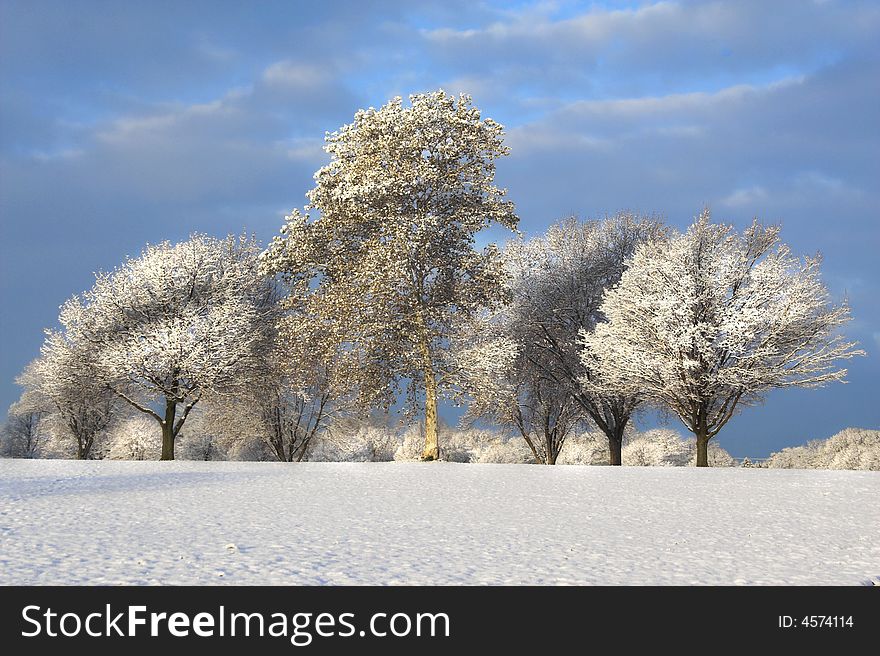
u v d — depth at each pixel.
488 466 27.28
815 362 33.25
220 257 45.41
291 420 49.47
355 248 36.44
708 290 34.44
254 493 14.52
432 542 8.55
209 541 8.52
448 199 36.69
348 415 50.62
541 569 7.11
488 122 37.12
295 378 39.78
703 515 11.48
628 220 45.19
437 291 36.41
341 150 36.88
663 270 35.44
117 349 40.28
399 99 36.91
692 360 33.03
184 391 41.41
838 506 12.98
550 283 44.06
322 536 8.94
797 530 9.86
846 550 8.34
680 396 34.56
